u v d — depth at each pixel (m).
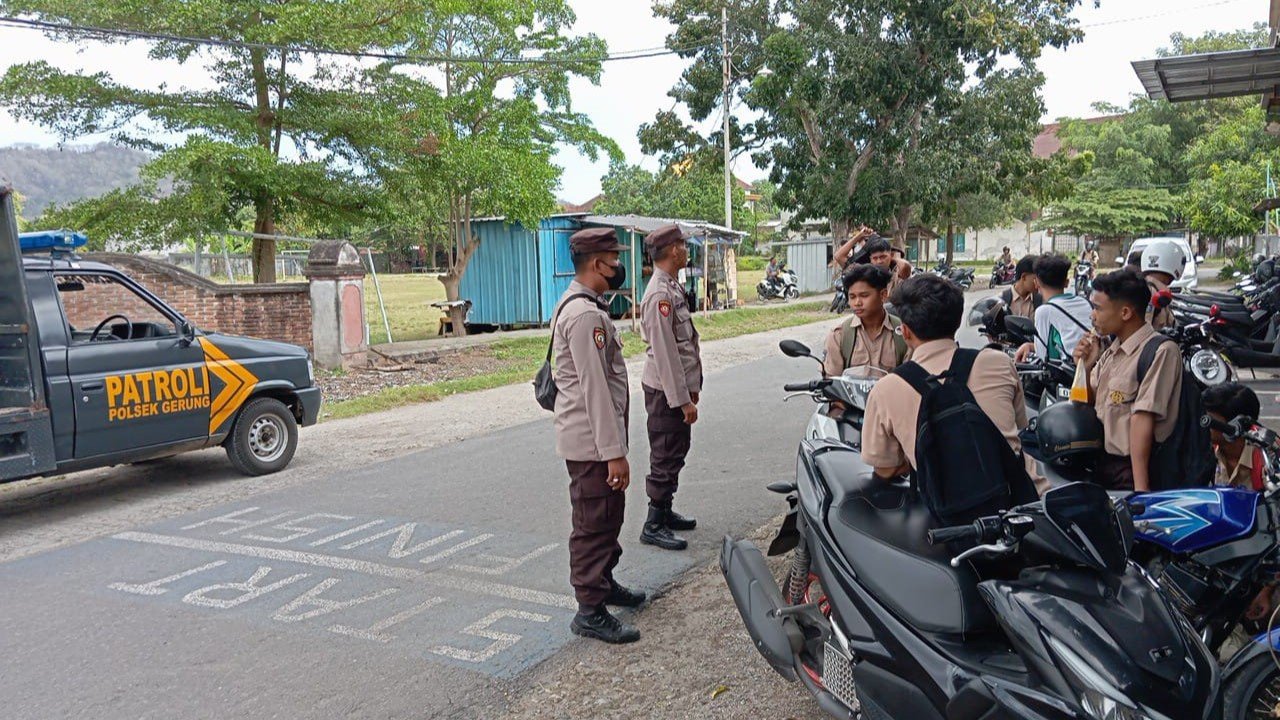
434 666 4.24
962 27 25.25
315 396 8.73
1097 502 2.55
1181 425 3.83
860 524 3.19
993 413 3.09
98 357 7.07
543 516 6.55
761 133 29.84
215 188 15.18
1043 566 2.64
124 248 15.84
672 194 54.19
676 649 4.35
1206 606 3.36
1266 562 3.28
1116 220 48.88
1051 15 27.86
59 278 7.25
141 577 5.55
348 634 4.62
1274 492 3.51
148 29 14.74
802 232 39.94
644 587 5.12
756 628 3.59
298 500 7.27
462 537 6.13
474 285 22.61
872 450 3.23
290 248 26.48
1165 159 52.09
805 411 10.21
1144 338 3.94
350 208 17.45
